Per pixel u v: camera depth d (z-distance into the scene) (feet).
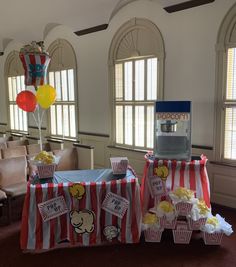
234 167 12.16
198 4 12.44
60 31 19.49
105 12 15.81
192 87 13.19
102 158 17.94
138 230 9.27
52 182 9.25
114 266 8.41
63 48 19.57
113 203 9.05
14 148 16.10
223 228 9.37
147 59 14.96
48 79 21.24
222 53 12.06
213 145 12.69
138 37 15.08
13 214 12.25
